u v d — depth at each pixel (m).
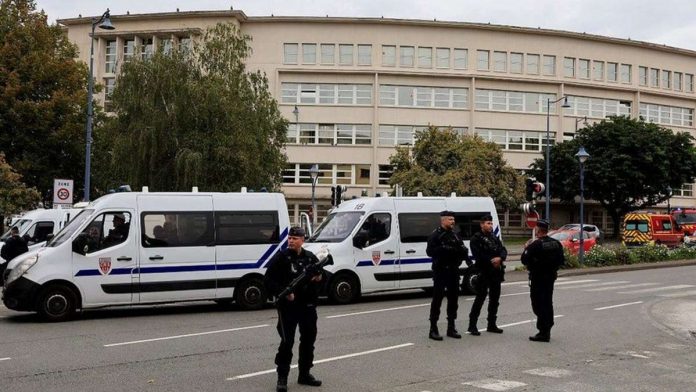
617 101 66.25
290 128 59.53
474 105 60.66
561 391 7.24
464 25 60.72
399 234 16.03
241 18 59.12
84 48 61.78
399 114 59.84
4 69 33.38
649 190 53.81
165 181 31.16
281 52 59.66
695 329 11.91
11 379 7.74
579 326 12.12
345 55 60.06
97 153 36.25
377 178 59.00
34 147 34.44
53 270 12.68
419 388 7.33
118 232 13.38
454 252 10.55
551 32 62.88
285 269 7.40
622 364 8.79
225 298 14.30
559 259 10.47
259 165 33.38
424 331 11.30
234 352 9.44
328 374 8.04
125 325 12.12
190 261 13.95
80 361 8.78
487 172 45.66
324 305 14.97
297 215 59.09
